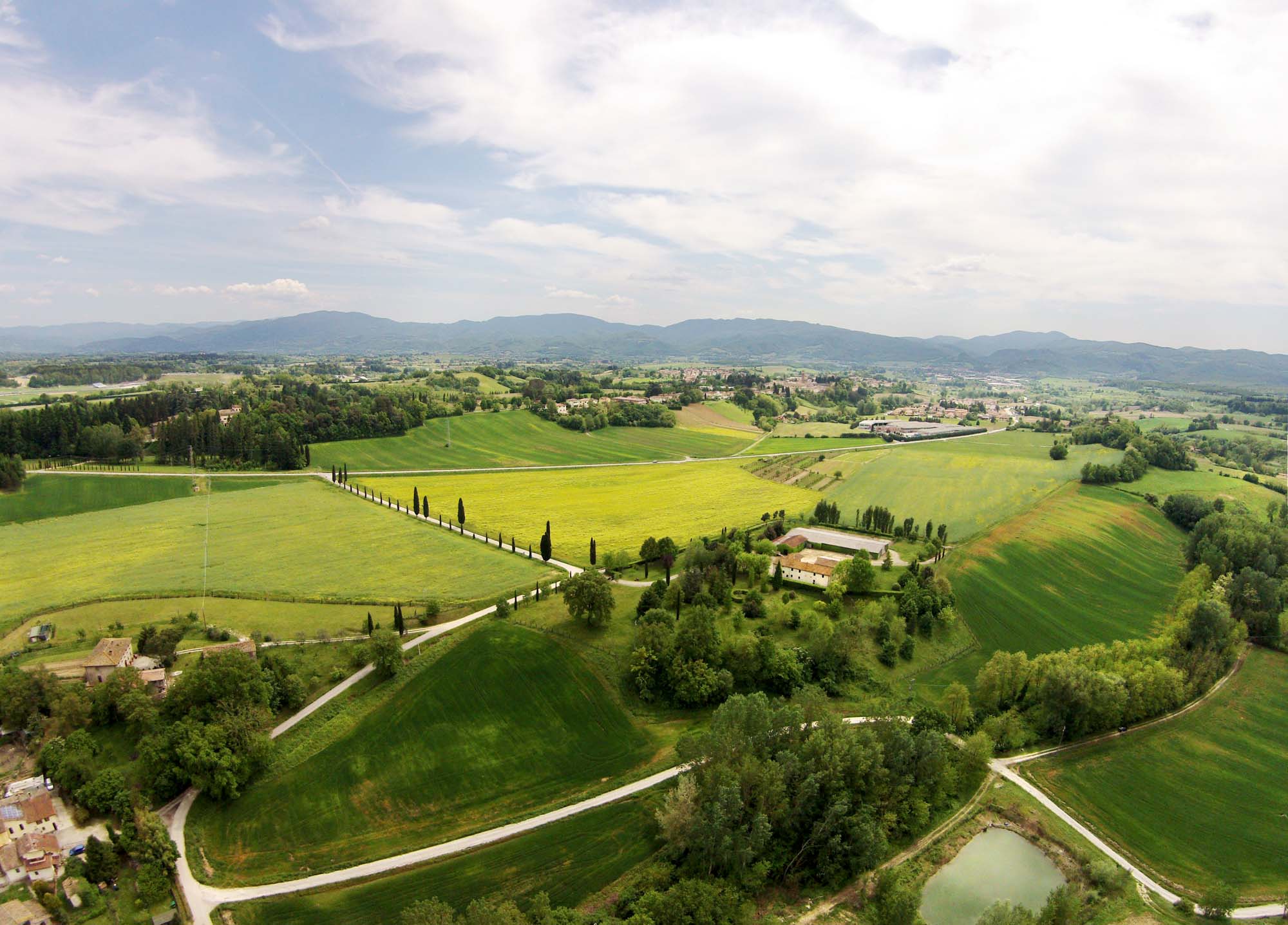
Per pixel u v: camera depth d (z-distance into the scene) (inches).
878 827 3171.8
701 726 4047.7
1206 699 4576.8
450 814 3366.1
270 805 3356.3
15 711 3710.6
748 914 2822.3
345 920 2773.1
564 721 3986.2
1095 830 3472.0
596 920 2728.8
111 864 2903.5
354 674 4269.2
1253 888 3157.0
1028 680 4372.5
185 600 5103.3
